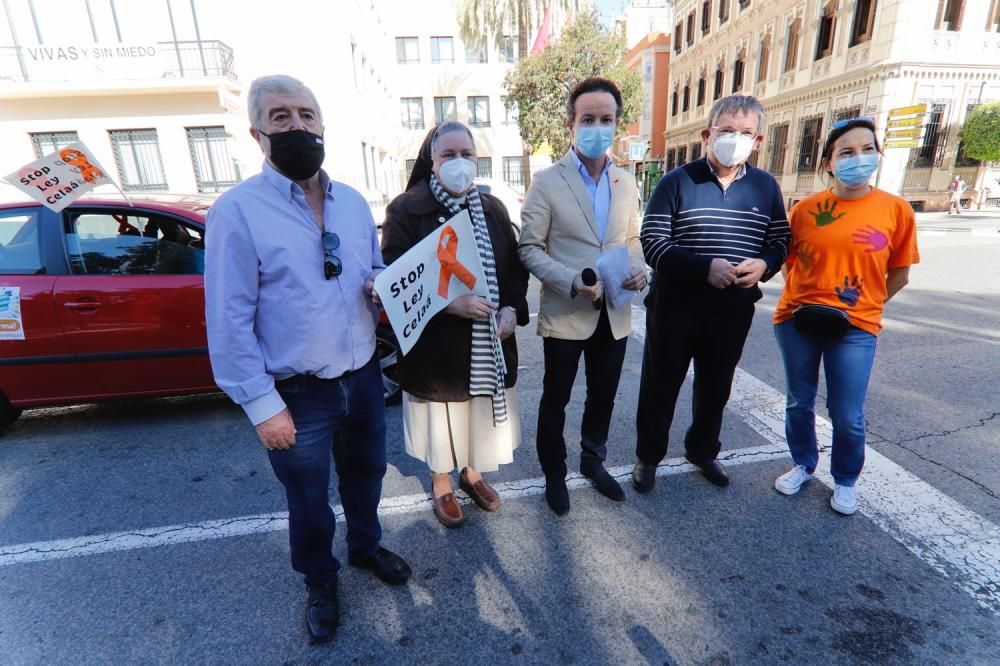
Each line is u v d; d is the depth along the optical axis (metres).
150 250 3.35
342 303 1.72
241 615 2.01
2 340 3.19
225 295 1.51
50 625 1.97
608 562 2.22
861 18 15.45
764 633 1.85
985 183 16.41
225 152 14.12
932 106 15.17
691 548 2.29
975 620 1.88
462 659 1.79
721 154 2.21
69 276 3.23
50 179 3.08
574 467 2.99
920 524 2.39
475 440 2.40
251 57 13.60
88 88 12.96
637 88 17.66
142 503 2.73
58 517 2.63
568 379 2.46
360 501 2.08
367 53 18.23
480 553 2.30
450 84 26.53
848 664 1.73
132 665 1.80
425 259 1.88
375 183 19.25
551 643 1.84
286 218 1.59
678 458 3.04
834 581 2.07
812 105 17.39
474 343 2.19
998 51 14.83
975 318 5.59
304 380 1.69
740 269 2.20
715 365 2.50
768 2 19.16
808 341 2.47
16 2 12.68
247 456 3.19
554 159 17.50
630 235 2.56
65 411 3.88
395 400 3.85
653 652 1.79
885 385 3.93
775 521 2.45
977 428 3.25
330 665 1.79
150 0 12.95
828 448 3.09
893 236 2.29
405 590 2.10
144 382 3.39
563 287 2.22
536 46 16.73
